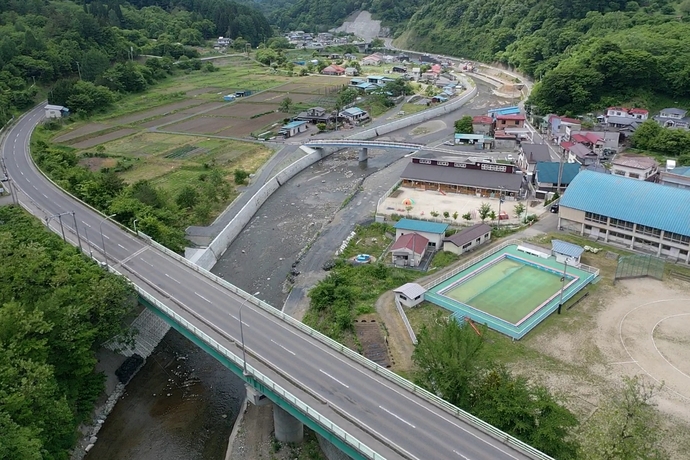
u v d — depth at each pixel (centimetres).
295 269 9225
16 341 5638
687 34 18838
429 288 8119
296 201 12438
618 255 8962
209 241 9825
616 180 9644
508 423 4925
